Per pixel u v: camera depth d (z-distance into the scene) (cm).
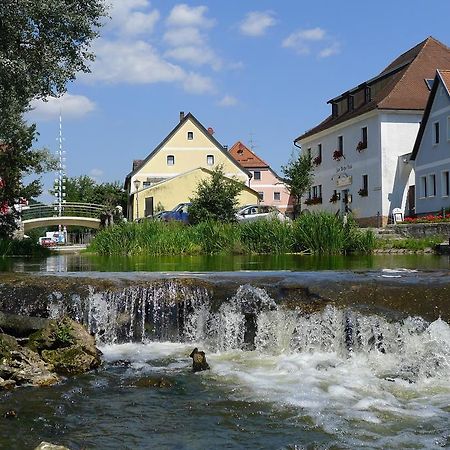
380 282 944
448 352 793
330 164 4959
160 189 5497
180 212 3822
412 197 4150
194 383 729
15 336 853
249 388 705
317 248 2400
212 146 6444
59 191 8819
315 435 559
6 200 3005
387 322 836
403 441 545
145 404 651
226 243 2573
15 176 2956
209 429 577
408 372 761
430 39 4612
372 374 757
